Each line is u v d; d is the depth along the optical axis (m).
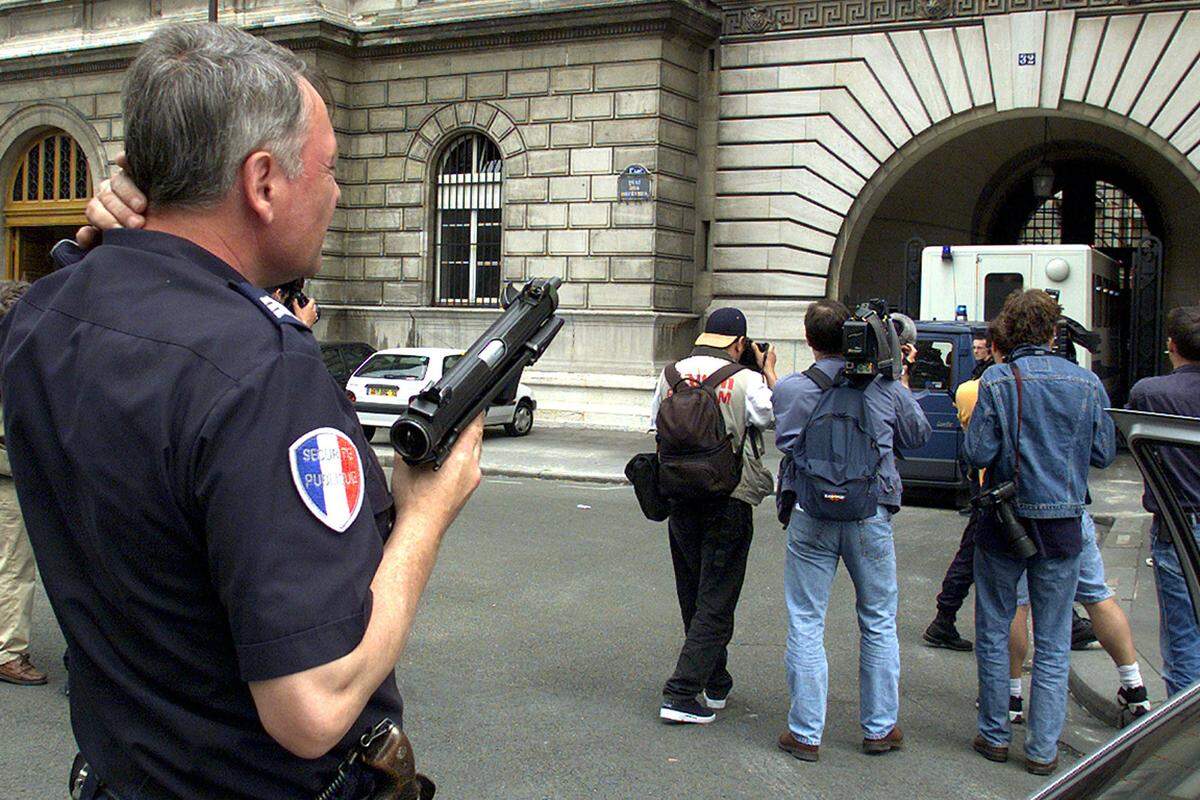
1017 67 18.27
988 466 5.13
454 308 21.61
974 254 15.42
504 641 7.19
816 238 19.78
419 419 1.79
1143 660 6.60
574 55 20.28
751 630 7.64
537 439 18.53
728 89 20.27
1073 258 15.03
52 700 5.79
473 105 21.31
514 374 1.97
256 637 1.51
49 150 25.89
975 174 22.17
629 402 19.83
